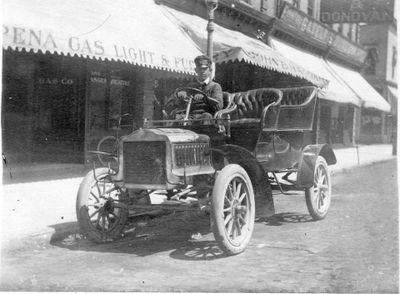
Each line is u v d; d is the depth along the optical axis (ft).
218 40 38.55
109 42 27.71
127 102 38.86
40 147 34.27
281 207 24.75
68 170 32.86
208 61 18.67
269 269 13.65
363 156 57.82
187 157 15.60
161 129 15.92
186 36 36.86
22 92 33.09
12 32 22.35
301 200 27.07
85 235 16.78
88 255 15.35
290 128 20.99
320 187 21.35
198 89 18.57
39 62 33.91
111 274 13.20
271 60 41.04
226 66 45.65
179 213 21.61
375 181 35.14
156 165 15.15
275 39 59.00
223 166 17.43
